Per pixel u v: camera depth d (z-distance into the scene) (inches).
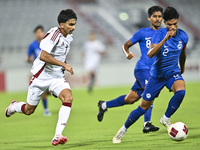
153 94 735.1
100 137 824.3
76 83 2578.7
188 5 4025.6
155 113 1253.1
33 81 725.3
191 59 2817.4
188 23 3730.3
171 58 725.3
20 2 3531.0
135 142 732.7
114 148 673.0
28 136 881.5
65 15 673.6
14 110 808.9
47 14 3430.1
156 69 737.6
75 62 2930.6
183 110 1280.8
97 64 2335.1
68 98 682.8
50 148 702.5
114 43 3307.1
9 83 2455.7
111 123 1077.8
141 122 1065.5
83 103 1701.5
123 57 3090.6
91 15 3602.4
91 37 2326.5
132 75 2733.8
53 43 677.9
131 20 3804.1
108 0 3826.3
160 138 770.2
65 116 672.4
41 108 1619.1
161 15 859.4
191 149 628.1
